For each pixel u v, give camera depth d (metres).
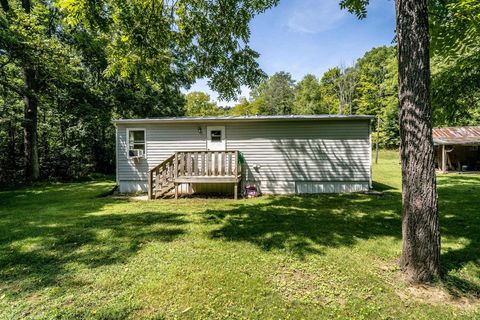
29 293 2.59
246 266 3.16
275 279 2.85
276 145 8.75
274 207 6.44
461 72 6.10
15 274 2.98
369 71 29.45
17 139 12.92
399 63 2.85
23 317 2.22
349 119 8.32
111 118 15.17
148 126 9.20
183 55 5.76
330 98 36.06
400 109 2.88
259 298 2.50
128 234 4.39
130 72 5.07
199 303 2.42
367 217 5.36
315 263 3.23
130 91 15.72
